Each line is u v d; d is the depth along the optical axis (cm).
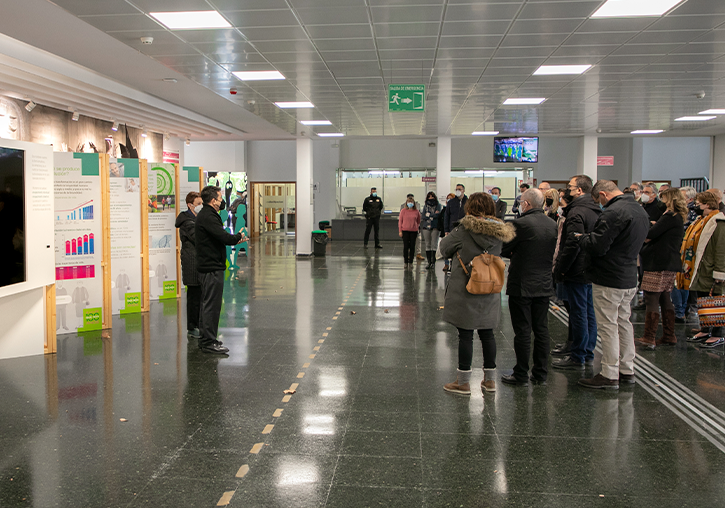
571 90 926
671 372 498
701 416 399
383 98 990
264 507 277
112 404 422
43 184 552
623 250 441
